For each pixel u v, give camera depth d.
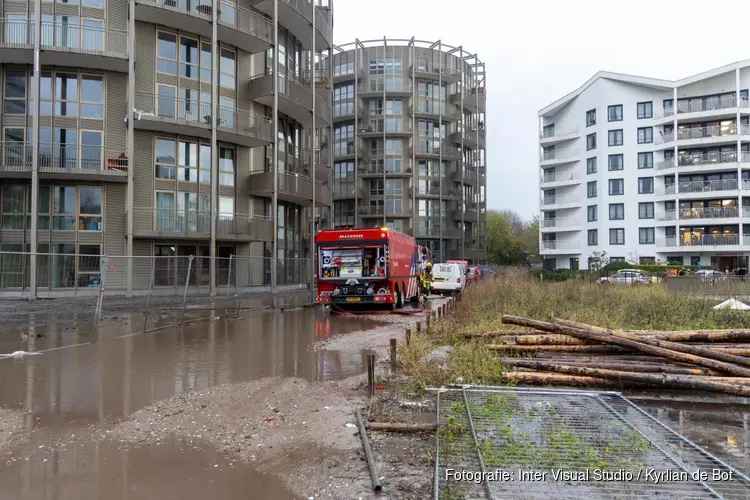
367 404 6.60
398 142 65.81
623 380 7.20
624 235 55.88
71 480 4.37
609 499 3.83
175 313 18.50
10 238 24.98
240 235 28.72
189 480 4.38
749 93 51.31
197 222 27.69
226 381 7.95
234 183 30.20
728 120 51.94
